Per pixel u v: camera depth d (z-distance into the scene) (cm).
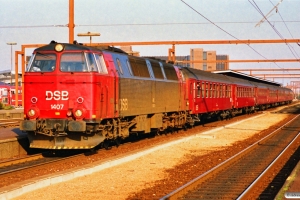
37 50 1641
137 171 1363
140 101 1995
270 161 1606
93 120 1567
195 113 2911
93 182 1173
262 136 2564
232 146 2081
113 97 1716
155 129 2347
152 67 2189
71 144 1602
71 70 1590
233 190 1094
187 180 1216
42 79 1609
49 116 1598
